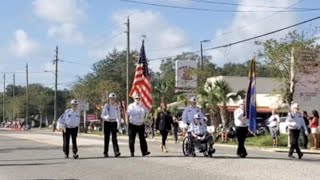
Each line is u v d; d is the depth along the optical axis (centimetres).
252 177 1358
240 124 1948
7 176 1480
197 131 1961
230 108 4678
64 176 1453
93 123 7388
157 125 2244
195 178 1356
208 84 4312
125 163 1752
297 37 3500
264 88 6344
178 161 1780
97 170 1577
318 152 2669
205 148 1942
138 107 2012
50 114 12988
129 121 2011
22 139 3706
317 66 3444
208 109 4244
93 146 2689
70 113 2002
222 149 2672
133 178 1382
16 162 1880
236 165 1638
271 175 1394
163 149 2234
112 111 2006
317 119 2870
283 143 3178
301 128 2209
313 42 3450
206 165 1648
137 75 3106
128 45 5456
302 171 1478
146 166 1650
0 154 2250
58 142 3203
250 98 3038
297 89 3431
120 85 8325
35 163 1825
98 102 7775
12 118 13650
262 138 3359
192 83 5409
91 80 8950
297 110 2058
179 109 5166
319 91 3447
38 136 4369
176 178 1362
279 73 3584
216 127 3938
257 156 2075
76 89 8419
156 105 5894
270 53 3522
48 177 1438
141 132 2017
